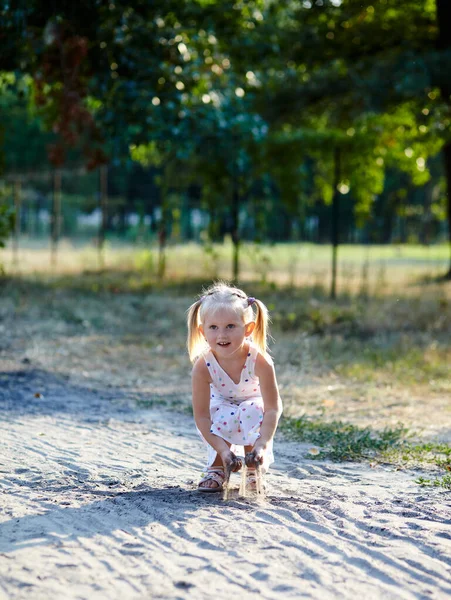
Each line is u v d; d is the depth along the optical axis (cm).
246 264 2258
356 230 4559
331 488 462
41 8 1025
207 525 384
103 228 1972
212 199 1842
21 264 2055
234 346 432
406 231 4144
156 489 454
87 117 1198
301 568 330
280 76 1772
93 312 1253
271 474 499
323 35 1728
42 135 3841
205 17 1248
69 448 552
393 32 1769
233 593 304
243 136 1455
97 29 1068
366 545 358
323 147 1920
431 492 453
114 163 1252
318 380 855
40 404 709
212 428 438
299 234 3734
